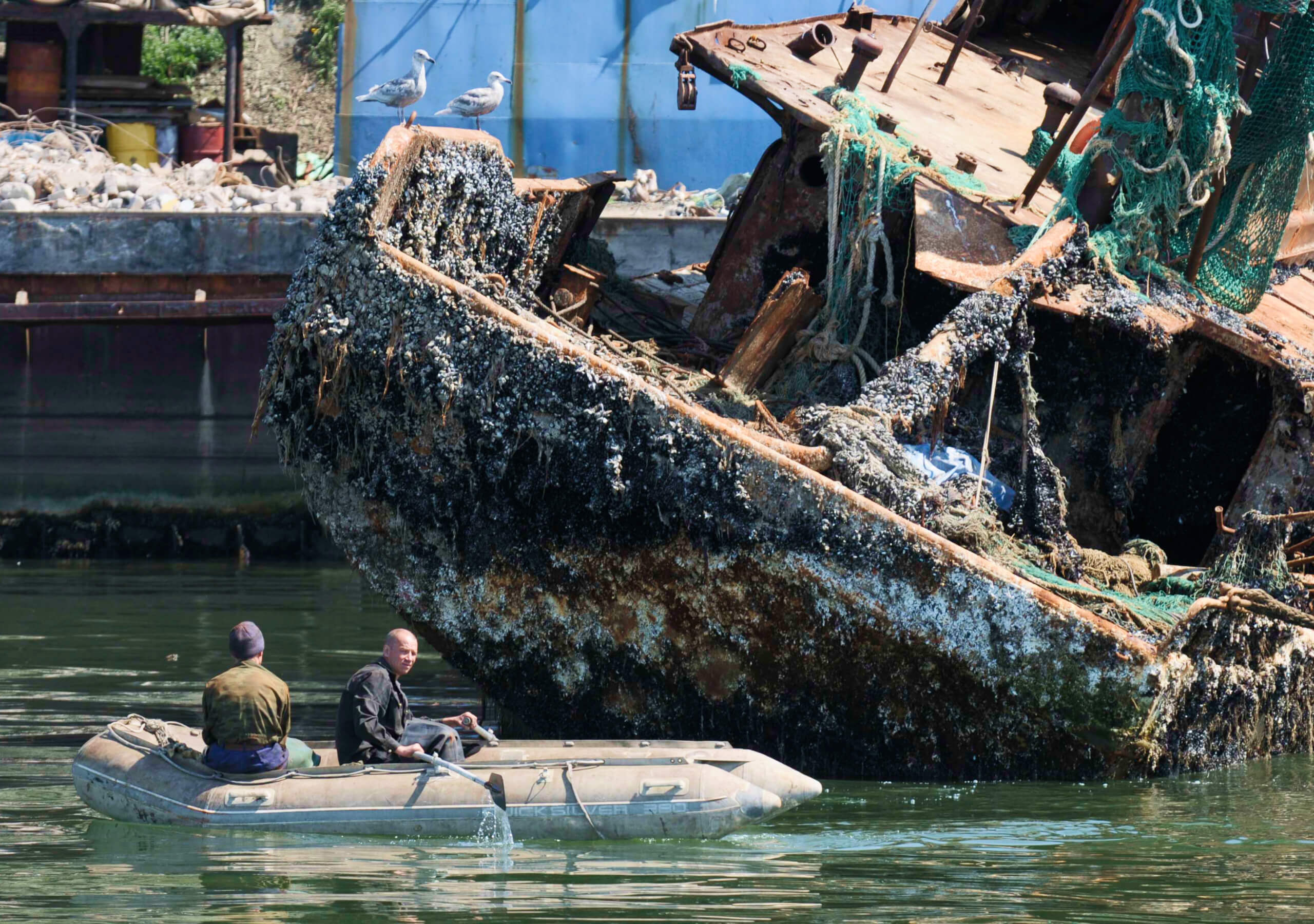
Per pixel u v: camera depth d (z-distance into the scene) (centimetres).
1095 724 3553
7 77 10838
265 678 3272
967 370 4256
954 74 5916
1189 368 4581
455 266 4153
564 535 3756
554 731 3938
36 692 4862
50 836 3109
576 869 2878
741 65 5044
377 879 2786
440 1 9931
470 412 3716
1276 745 4262
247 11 10719
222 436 8469
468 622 3900
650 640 3762
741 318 5272
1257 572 4047
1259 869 2931
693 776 3127
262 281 8188
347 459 3894
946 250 4400
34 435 8462
